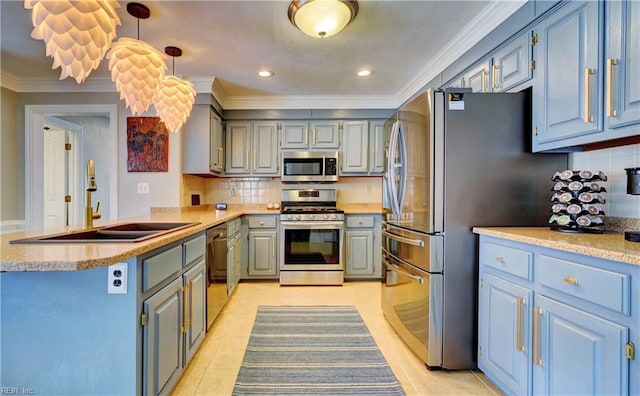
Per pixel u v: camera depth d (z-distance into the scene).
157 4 1.87
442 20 2.06
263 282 3.70
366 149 3.84
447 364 1.81
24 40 2.29
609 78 1.29
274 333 2.32
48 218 3.92
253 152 3.82
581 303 1.12
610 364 1.01
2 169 2.94
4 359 1.17
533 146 1.72
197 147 3.22
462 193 1.79
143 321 1.25
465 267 1.80
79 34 1.28
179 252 1.66
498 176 1.79
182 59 2.67
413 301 2.00
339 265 3.60
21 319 1.17
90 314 1.18
